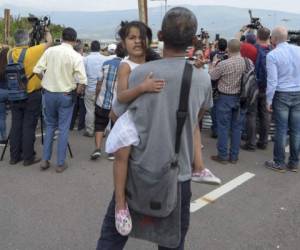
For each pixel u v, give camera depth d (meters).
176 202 2.39
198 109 2.38
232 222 4.26
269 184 5.45
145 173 2.31
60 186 5.15
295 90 5.75
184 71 2.26
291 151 5.99
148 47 3.42
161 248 2.66
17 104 5.78
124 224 2.42
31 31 6.32
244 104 6.14
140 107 2.28
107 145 2.39
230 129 6.38
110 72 5.99
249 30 8.01
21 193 4.89
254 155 6.84
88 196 4.84
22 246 3.68
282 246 3.81
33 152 6.04
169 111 2.27
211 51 8.19
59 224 4.11
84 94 7.71
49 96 5.54
